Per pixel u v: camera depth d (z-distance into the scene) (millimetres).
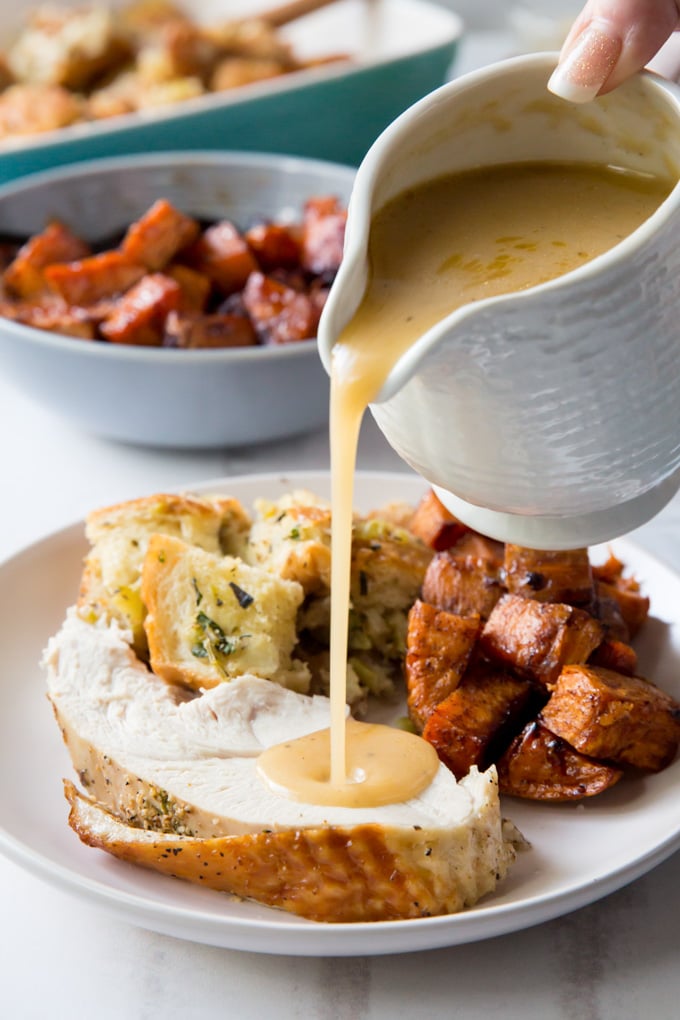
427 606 602
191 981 518
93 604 642
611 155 501
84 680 606
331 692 539
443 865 517
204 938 496
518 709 593
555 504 493
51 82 1216
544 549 518
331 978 517
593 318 451
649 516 516
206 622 614
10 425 869
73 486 804
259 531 678
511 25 1390
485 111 499
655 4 472
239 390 768
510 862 537
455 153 505
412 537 671
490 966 520
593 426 469
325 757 555
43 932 536
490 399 462
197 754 567
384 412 488
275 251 903
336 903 520
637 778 576
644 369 464
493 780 534
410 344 458
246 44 1220
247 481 721
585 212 489
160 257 870
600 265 446
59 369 773
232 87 1161
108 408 787
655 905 541
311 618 645
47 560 679
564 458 476
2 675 633
